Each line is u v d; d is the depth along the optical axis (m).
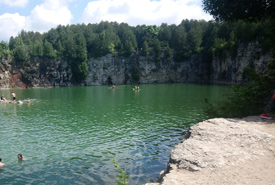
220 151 9.30
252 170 7.81
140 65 143.50
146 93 74.88
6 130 29.14
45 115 39.34
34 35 162.38
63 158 19.16
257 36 94.25
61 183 14.84
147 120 33.28
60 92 88.38
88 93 81.25
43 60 129.12
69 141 23.95
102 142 23.34
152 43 148.75
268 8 26.94
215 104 45.53
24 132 28.00
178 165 8.48
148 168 16.81
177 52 142.38
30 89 112.00
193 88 88.25
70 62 132.00
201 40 140.50
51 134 26.88
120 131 27.52
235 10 28.98
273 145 9.92
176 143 22.50
